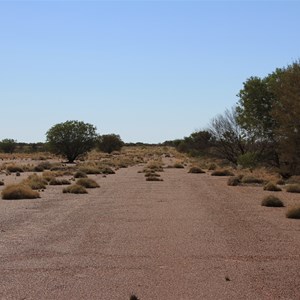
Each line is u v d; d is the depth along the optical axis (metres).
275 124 42.47
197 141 66.44
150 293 8.94
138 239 14.16
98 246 13.16
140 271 10.55
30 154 110.31
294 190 28.66
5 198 25.30
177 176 44.59
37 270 10.62
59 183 34.81
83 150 76.25
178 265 11.09
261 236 14.60
